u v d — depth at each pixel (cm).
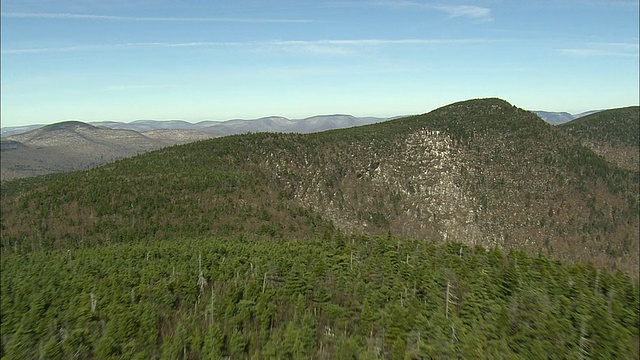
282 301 7000
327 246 10200
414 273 7812
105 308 6512
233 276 8112
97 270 8581
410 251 9812
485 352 5244
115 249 10162
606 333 5656
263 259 8725
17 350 5394
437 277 7488
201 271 7975
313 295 7188
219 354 5350
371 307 6500
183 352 5422
